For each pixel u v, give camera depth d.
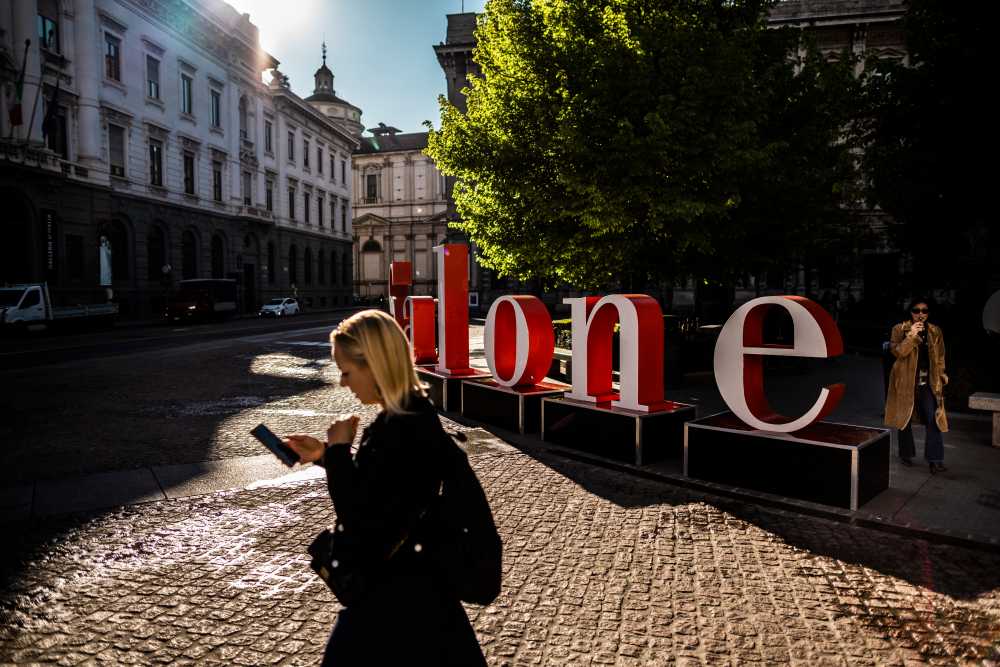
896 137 10.77
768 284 33.03
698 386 11.74
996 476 6.09
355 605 1.78
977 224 10.88
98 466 6.42
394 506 1.74
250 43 43.19
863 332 19.34
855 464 5.14
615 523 4.88
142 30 33.59
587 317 7.24
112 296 30.64
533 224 13.97
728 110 11.56
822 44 33.78
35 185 27.20
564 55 11.98
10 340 21.89
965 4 9.78
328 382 12.24
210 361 15.20
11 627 3.38
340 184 60.06
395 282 14.05
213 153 39.97
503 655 3.13
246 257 44.28
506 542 4.51
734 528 4.79
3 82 26.58
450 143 13.63
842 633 3.33
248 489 5.73
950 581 3.92
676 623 3.44
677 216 11.47
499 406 8.29
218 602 3.68
